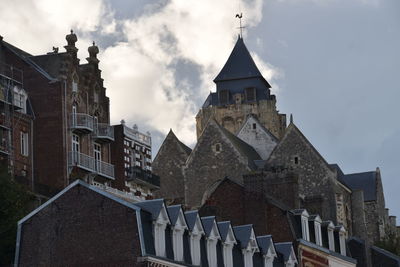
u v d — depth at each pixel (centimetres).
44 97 16912
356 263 17350
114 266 11400
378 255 18275
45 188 15975
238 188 15588
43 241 11788
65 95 16950
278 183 16762
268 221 15362
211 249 12731
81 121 17125
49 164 16650
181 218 12075
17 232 12012
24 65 17062
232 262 13150
